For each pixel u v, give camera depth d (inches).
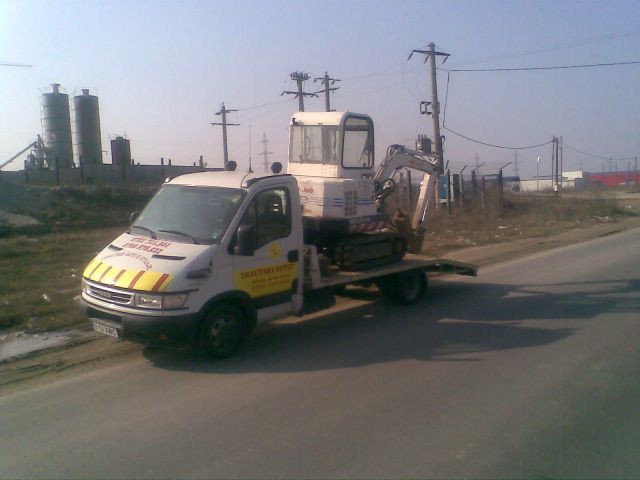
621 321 387.5
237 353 322.3
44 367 303.4
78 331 368.5
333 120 414.3
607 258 675.4
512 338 349.7
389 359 310.2
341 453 202.8
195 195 331.6
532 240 880.3
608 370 288.8
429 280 552.4
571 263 643.5
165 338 286.8
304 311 357.1
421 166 499.8
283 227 336.2
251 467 193.8
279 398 255.9
